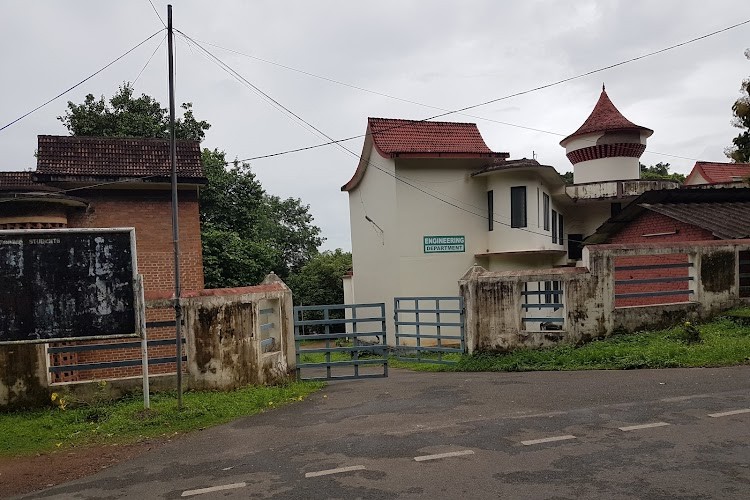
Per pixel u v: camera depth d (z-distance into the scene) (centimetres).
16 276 707
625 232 1639
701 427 568
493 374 968
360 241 2189
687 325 1002
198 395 821
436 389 859
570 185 2142
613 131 2236
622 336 1061
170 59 750
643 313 1089
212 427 688
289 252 4131
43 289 713
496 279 1085
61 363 1077
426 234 1881
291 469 516
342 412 738
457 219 1927
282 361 984
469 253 1939
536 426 607
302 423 688
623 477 451
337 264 3350
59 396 800
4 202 1150
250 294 905
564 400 717
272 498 449
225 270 1877
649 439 541
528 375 922
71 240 724
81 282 725
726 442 520
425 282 1875
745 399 665
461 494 435
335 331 3198
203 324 852
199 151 1515
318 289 3288
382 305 1061
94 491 495
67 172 1326
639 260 1390
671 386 749
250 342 894
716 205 1480
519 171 1856
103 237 733
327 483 475
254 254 1992
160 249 1398
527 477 462
